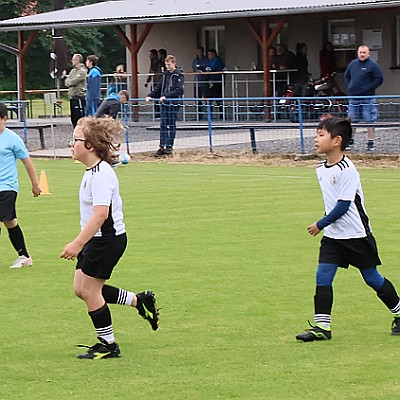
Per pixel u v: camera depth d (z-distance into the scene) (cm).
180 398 1103
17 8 11006
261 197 2864
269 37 5256
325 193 1348
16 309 1574
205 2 5838
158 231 2292
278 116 4781
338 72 5544
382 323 1450
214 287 1706
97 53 11825
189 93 5959
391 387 1132
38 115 7281
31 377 1201
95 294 1276
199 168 3778
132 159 4166
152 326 1357
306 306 1559
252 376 1180
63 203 2836
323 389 1126
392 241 2103
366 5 4938
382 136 3900
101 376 1197
